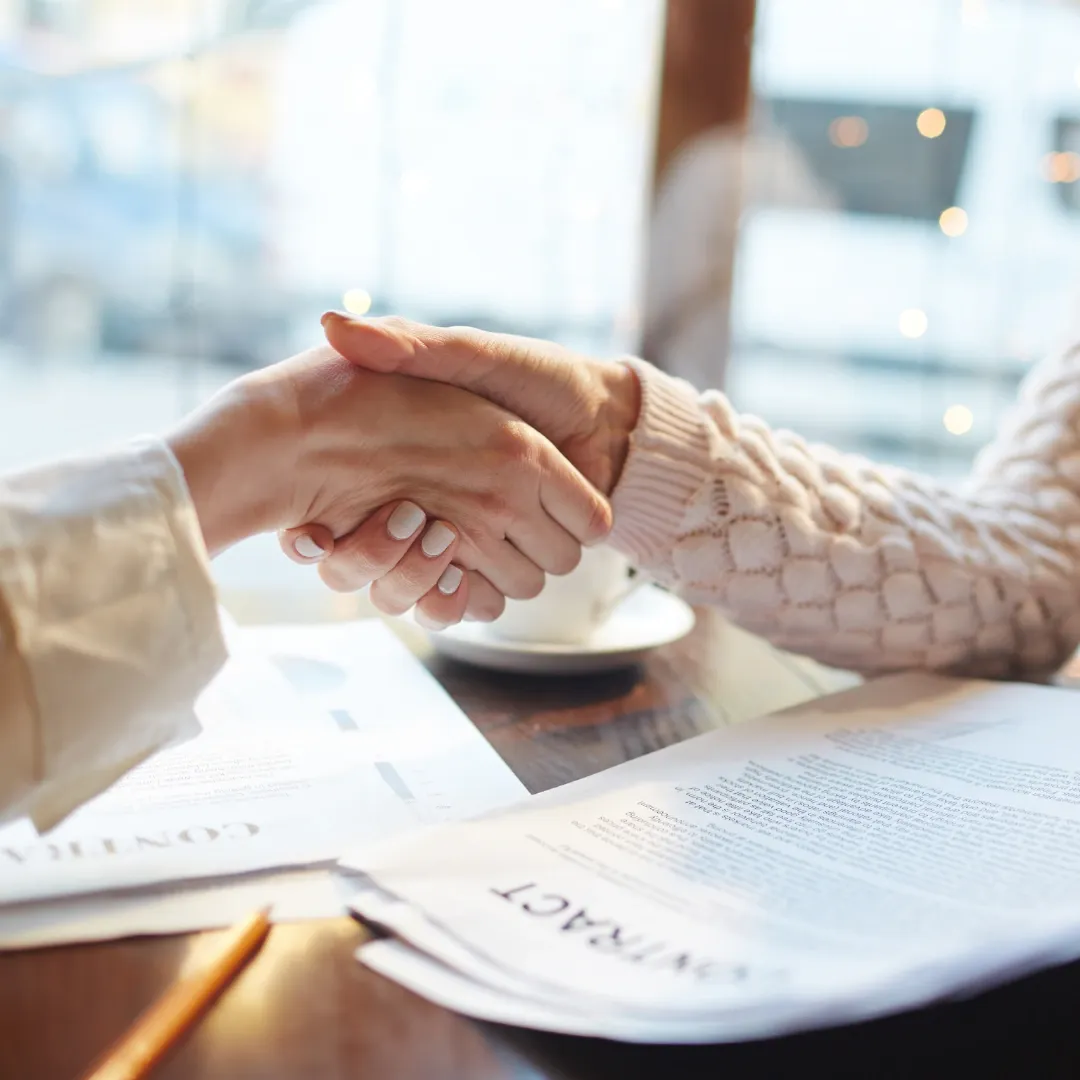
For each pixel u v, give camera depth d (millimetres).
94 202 1978
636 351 1338
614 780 461
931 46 1901
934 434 2062
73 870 378
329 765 477
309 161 1828
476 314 1763
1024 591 638
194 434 433
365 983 326
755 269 1945
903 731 536
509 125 1672
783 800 443
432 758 494
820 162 1899
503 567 562
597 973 308
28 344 2037
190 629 385
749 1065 304
